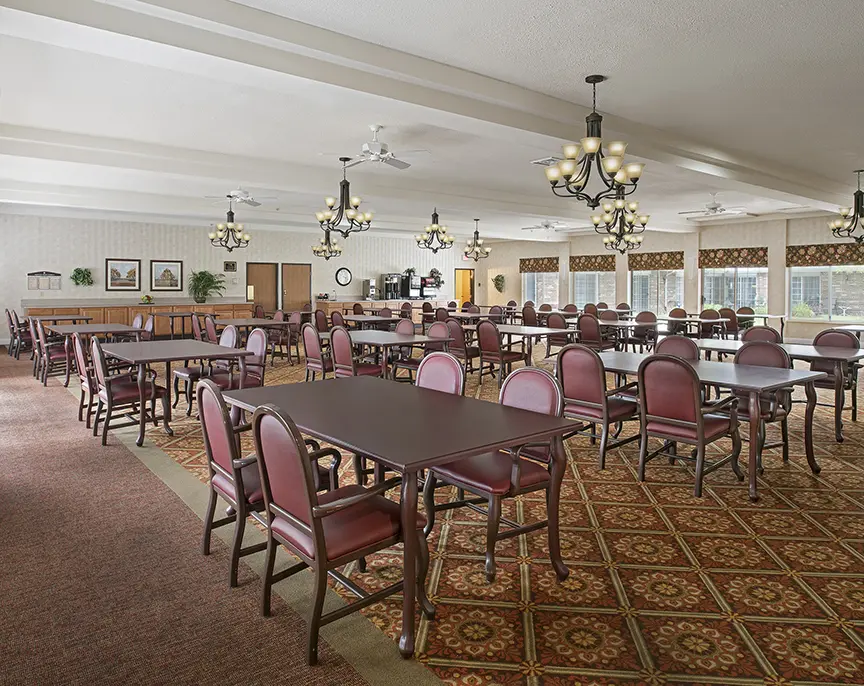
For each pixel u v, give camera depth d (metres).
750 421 3.61
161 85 4.58
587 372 4.14
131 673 1.96
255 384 5.41
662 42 3.76
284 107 5.14
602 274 16.28
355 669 2.01
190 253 13.97
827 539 3.05
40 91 4.71
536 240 16.00
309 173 7.70
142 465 4.21
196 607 2.37
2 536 3.02
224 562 2.76
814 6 3.28
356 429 2.38
